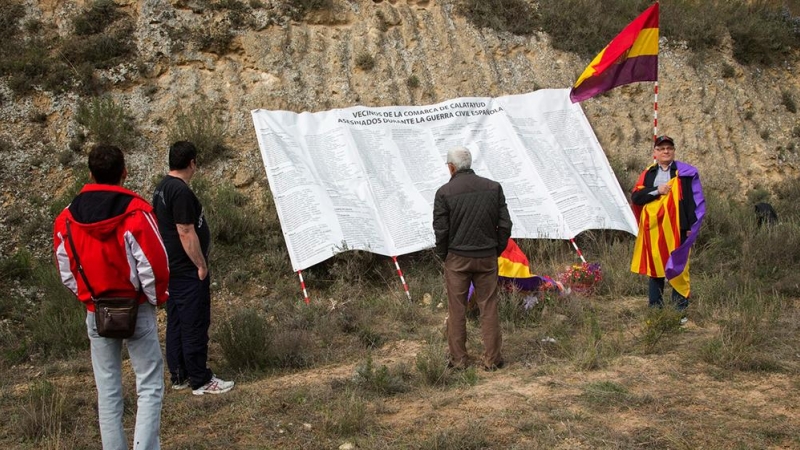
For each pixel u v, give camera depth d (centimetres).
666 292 746
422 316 705
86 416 504
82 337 636
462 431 450
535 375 552
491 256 565
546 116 970
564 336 634
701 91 1162
